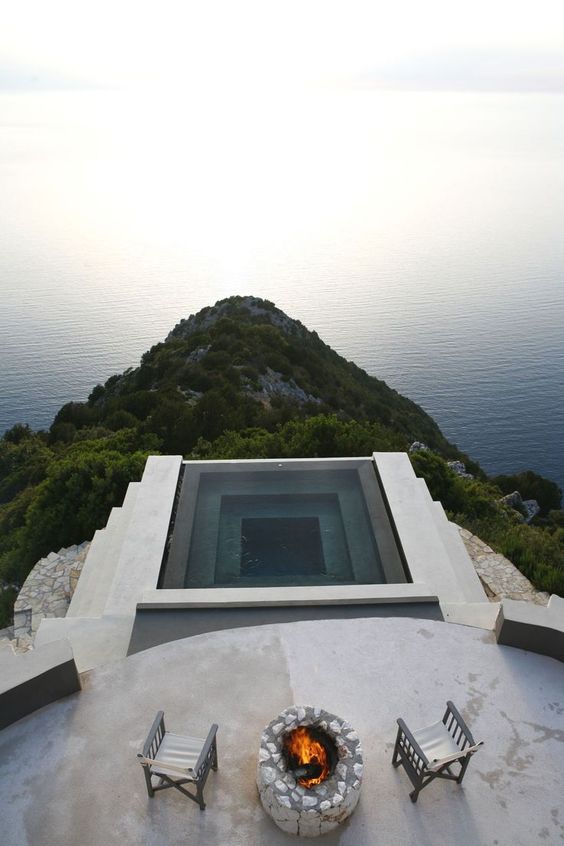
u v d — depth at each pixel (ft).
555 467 370.12
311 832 15.97
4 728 19.34
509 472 366.84
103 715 19.83
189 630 26.43
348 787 15.87
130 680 21.25
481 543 43.21
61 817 16.66
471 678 21.36
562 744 18.85
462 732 16.60
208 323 182.91
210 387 115.24
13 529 62.59
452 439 424.87
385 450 55.67
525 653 22.43
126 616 28.76
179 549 33.86
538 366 647.15
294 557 33.91
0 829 16.35
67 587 39.60
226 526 36.40
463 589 34.04
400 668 21.86
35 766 18.10
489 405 510.17
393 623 23.99
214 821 16.55
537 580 40.11
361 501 38.58
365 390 178.81
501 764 18.15
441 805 16.99
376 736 19.22
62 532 47.26
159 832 16.28
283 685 21.18
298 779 16.84
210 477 40.73
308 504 38.37
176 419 84.28
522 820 16.63
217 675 21.58
